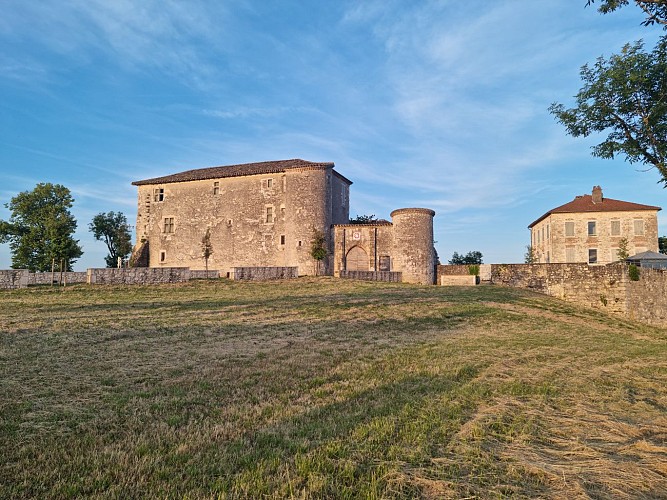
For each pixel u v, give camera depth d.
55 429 5.20
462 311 19.11
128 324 13.66
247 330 13.32
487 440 5.14
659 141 7.93
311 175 40.66
